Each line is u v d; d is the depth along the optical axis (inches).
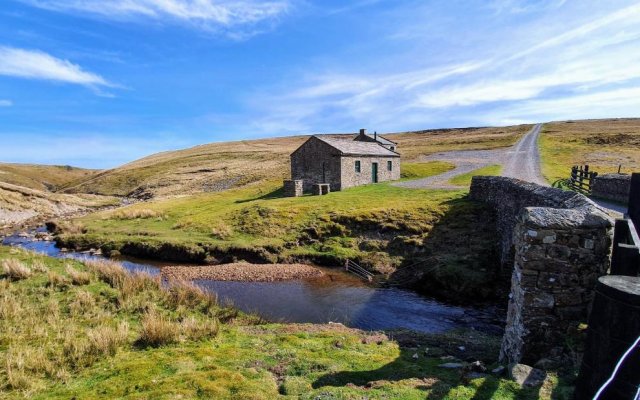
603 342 195.5
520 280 372.5
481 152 3240.7
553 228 354.3
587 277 353.7
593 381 201.3
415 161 2898.6
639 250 263.4
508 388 290.0
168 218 1712.6
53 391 369.1
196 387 345.7
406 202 1346.0
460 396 286.5
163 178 4025.6
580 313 355.6
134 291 693.9
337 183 1833.2
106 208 2726.4
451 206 1222.9
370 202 1427.2
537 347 358.3
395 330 625.0
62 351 448.1
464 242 1037.2
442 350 485.7
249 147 6082.7
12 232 1807.3
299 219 1362.0
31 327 517.3
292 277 997.2
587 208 387.5
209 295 733.9
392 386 322.3
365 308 778.2
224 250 1205.1
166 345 481.7
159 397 326.0
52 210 2539.4
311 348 468.1
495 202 1084.5
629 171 1892.2
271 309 774.5
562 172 1818.4
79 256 1282.0
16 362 410.9
